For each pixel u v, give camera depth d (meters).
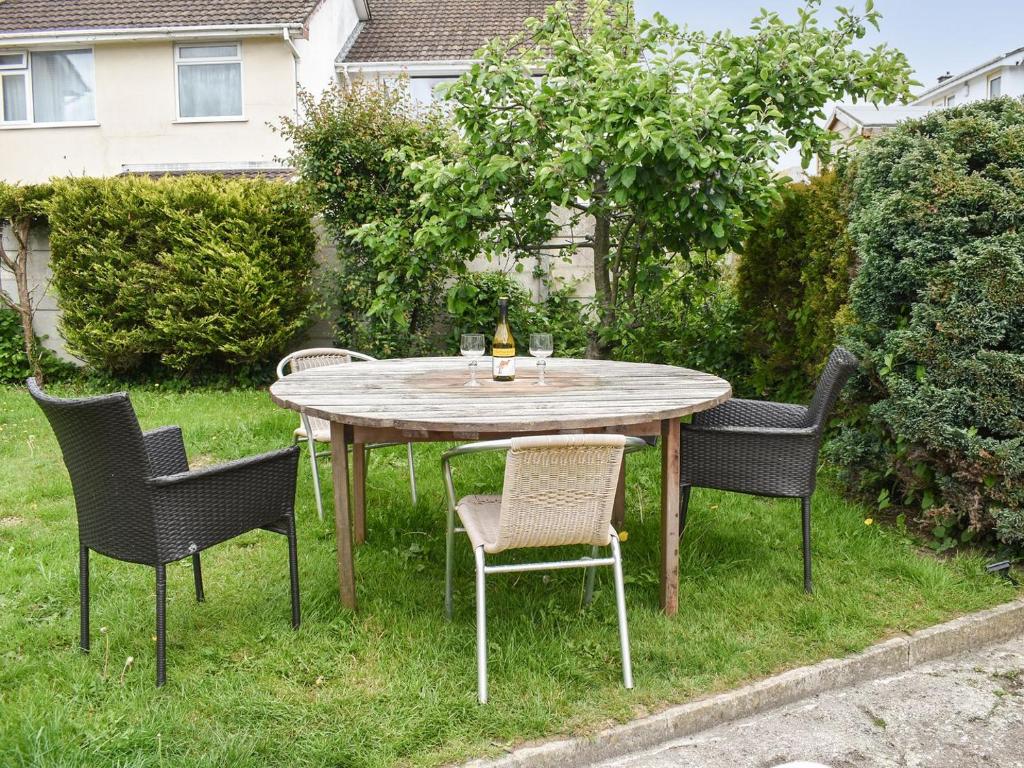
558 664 2.52
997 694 2.57
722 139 4.66
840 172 4.82
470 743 2.17
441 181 5.29
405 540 3.72
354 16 14.55
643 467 4.81
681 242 5.55
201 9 12.02
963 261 3.38
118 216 7.75
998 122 3.54
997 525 3.28
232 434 5.79
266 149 11.80
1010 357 3.24
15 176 12.26
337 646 2.68
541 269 7.94
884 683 2.65
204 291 7.71
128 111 11.95
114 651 2.65
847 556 3.46
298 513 4.07
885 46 5.33
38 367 8.63
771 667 2.58
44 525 3.97
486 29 14.12
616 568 2.49
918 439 3.53
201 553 3.54
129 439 2.31
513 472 2.29
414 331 7.77
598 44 5.64
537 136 5.31
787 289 5.66
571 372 3.68
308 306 8.21
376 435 2.84
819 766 1.61
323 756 2.09
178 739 2.15
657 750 2.28
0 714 2.22
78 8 12.44
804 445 3.08
